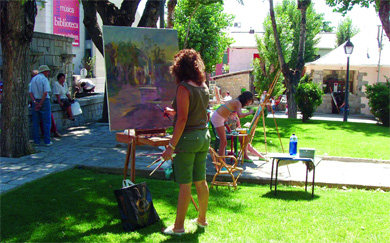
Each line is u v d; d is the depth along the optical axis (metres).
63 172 6.48
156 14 12.43
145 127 4.97
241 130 7.63
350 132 12.71
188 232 4.11
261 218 4.62
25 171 6.50
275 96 28.08
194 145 3.89
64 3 23.25
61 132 11.13
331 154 8.76
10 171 6.49
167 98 5.21
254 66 28.30
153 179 6.48
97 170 6.87
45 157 7.62
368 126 14.92
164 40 5.30
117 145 8.91
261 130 12.56
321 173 7.04
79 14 24.70
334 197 5.59
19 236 3.89
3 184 5.70
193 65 3.87
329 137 11.35
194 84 3.89
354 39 26.17
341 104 25.95
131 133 6.17
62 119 11.68
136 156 7.78
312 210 4.95
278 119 16.52
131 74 4.95
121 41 4.91
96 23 12.83
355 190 6.14
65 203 4.91
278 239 3.98
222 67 43.31
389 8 5.31
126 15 12.45
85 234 4.01
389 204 5.27
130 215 4.15
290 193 5.78
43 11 21.75
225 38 23.09
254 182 6.43
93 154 7.99
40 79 8.77
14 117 7.58
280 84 27.75
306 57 36.06
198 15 20.94
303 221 4.54
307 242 3.91
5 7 7.25
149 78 5.11
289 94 17.53
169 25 13.66
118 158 7.60
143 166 6.84
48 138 8.98
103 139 9.98
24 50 7.56
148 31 5.18
